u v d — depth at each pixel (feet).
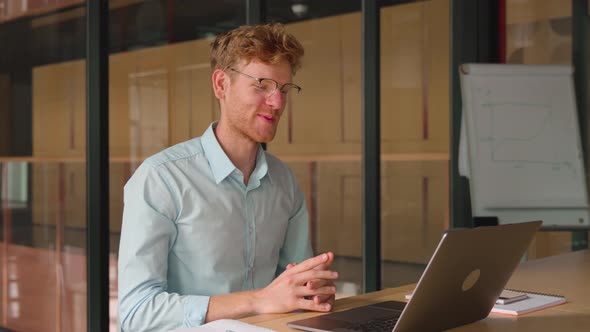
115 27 10.01
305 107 12.86
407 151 14.17
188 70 10.91
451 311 4.59
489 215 13.50
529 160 13.75
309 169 12.90
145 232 5.73
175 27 10.75
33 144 9.34
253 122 5.85
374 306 5.30
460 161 14.05
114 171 10.09
